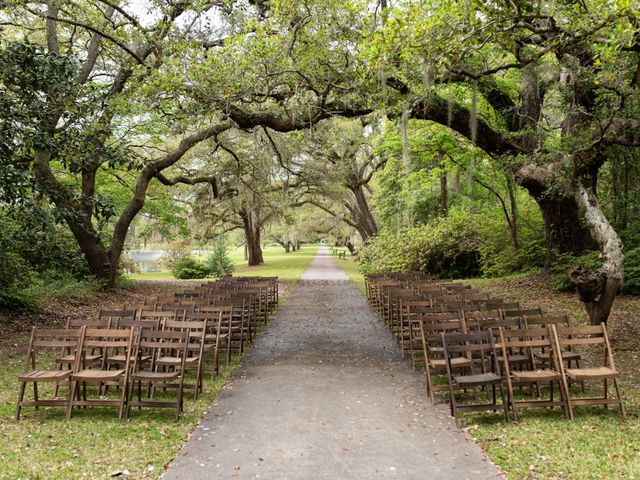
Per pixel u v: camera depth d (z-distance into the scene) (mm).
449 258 25828
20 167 11234
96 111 13938
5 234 12516
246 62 11367
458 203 31156
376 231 38031
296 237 64312
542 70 11711
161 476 4898
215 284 17172
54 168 22516
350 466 5082
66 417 6508
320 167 32469
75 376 6566
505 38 9812
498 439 5734
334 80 12164
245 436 5918
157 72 11547
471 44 9242
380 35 9117
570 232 17875
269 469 5031
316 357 10188
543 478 4762
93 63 18594
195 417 6602
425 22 8852
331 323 14484
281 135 26375
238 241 61688
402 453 5391
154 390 7473
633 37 7844
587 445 5480
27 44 10562
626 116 11297
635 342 10109
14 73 10258
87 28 15094
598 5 8391
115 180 25734
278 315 16188
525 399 7289
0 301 13523
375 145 32344
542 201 18156
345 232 52438
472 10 8664
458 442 5680
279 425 6273
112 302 18312
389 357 10125
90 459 5266
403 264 26031
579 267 9648
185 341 6820
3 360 9719
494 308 9789
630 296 15234
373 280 17672
